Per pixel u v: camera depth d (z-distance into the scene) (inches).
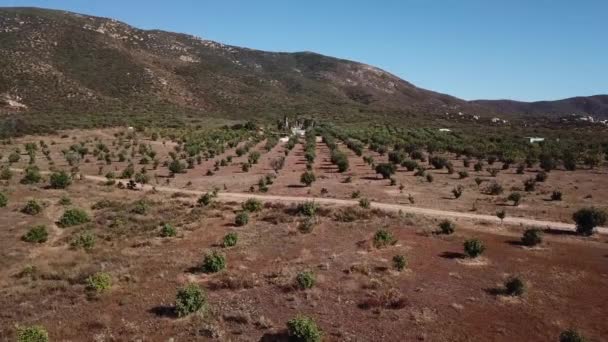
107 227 1416.1
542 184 2224.4
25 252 1150.3
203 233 1343.5
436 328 736.3
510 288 868.6
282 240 1238.3
